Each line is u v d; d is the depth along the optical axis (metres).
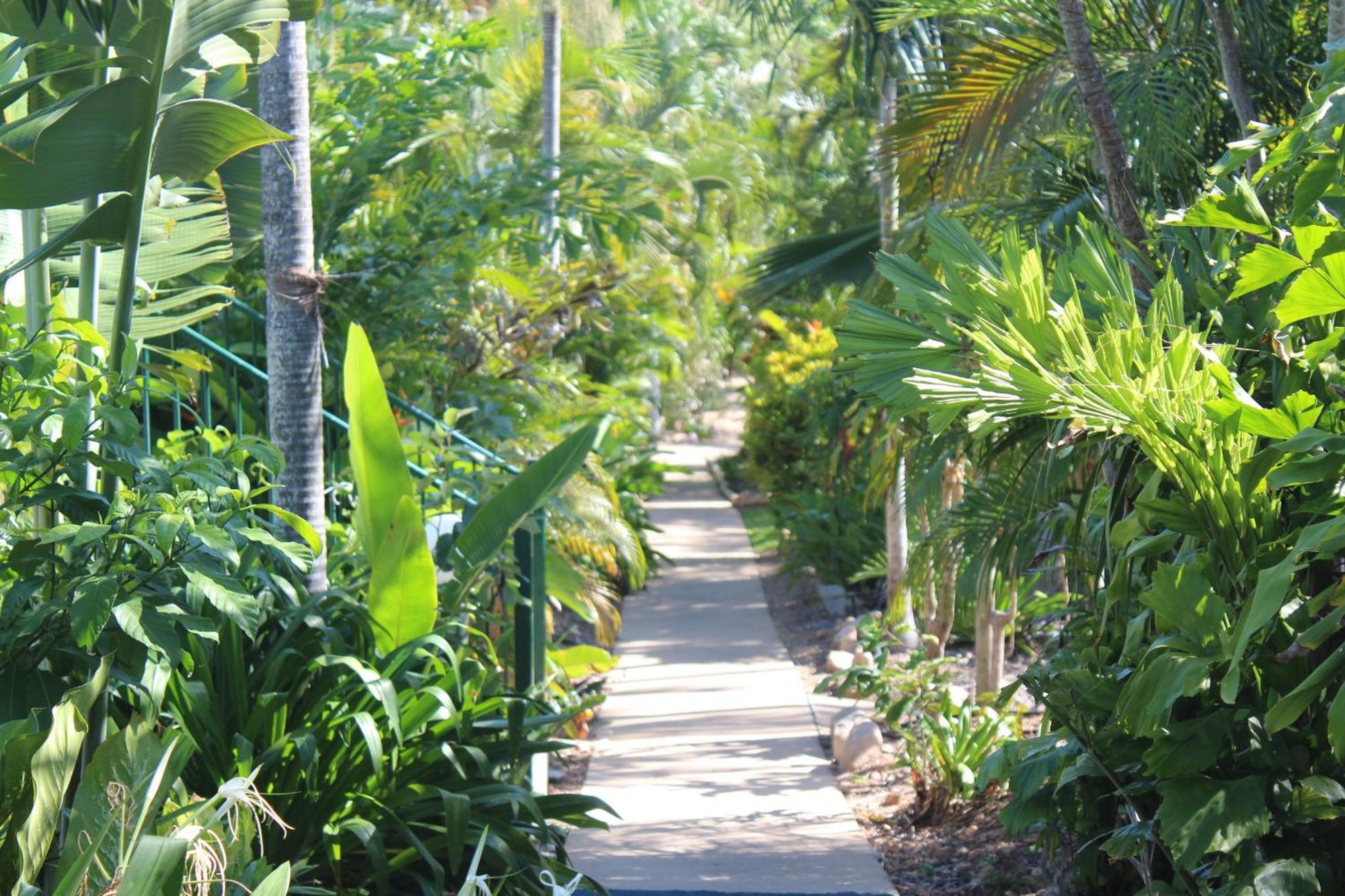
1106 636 3.43
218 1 3.10
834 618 9.73
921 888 4.64
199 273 4.75
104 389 3.14
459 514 5.39
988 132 5.33
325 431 6.22
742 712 7.24
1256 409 2.65
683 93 18.72
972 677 7.53
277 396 4.43
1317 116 2.40
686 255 16.64
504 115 12.23
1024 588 7.02
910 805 5.57
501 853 3.75
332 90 7.41
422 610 4.09
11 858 2.54
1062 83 5.09
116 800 2.56
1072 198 4.73
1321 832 2.80
